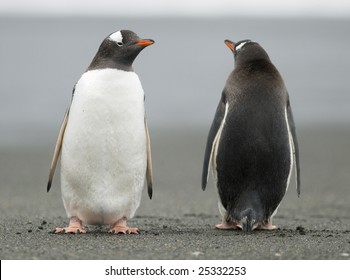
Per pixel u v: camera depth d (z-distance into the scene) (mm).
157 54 97000
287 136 16125
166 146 38625
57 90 63375
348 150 37438
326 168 32562
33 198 25047
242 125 15977
